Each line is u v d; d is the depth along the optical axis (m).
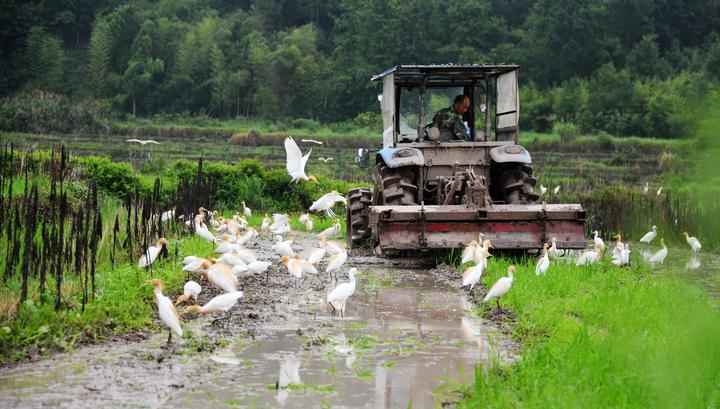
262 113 87.75
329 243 16.22
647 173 51.28
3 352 8.97
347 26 95.62
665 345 8.80
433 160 17.41
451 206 15.85
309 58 90.44
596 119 72.25
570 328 10.23
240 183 32.31
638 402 7.00
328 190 32.94
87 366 8.64
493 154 16.95
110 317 10.62
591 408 6.84
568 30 84.56
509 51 86.38
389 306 12.50
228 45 94.62
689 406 6.69
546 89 83.81
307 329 10.78
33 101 75.19
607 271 16.03
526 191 17.20
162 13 104.12
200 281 14.16
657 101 69.06
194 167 32.03
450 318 11.59
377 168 18.92
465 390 7.82
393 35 87.00
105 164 27.16
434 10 90.25
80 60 98.25
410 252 18.62
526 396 7.44
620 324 10.52
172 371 8.53
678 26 88.81
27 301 9.86
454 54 87.50
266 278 15.35
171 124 82.62
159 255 14.55
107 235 15.10
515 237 15.94
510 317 11.57
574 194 32.72
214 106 90.31
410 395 7.77
